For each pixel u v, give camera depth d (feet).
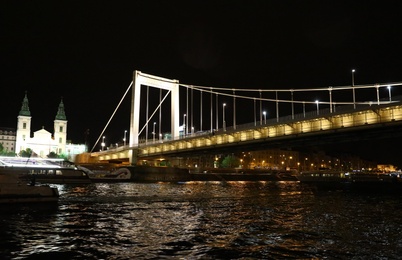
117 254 57.26
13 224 81.56
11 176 116.67
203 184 303.89
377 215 107.86
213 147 289.53
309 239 69.87
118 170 323.16
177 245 63.62
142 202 133.39
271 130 241.55
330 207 130.00
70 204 122.11
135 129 386.11
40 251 58.54
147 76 404.36
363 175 363.97
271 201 149.59
